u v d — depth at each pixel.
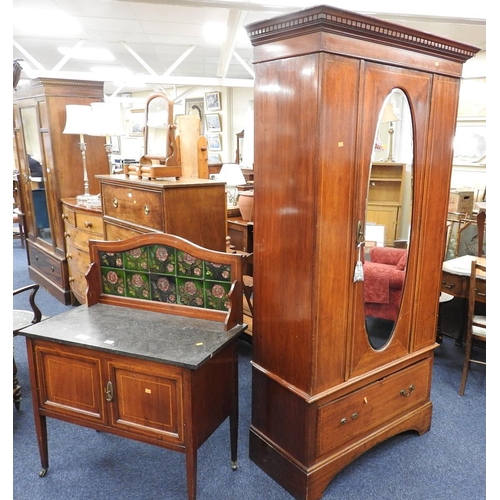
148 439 1.65
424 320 2.01
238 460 1.98
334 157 1.48
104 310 1.96
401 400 2.00
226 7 3.54
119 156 10.61
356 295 1.68
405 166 1.72
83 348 1.64
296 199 1.56
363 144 1.56
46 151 3.70
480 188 4.68
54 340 1.67
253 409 1.95
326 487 1.77
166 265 1.88
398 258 1.81
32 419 2.30
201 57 7.25
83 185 3.81
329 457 1.75
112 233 2.66
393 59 1.56
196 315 1.86
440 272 2.03
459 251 3.78
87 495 1.78
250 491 1.80
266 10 3.61
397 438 2.14
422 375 2.08
